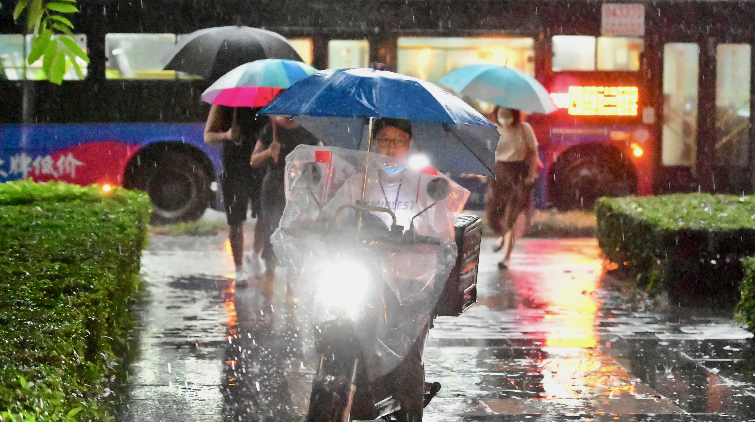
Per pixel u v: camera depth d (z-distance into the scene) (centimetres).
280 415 1140
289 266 909
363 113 891
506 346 1534
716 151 3238
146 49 3041
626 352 1501
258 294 1934
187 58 2022
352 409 890
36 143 3044
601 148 3244
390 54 3044
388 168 890
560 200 3288
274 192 1884
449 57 3058
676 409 1190
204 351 1452
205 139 1966
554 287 2105
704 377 1349
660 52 3186
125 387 1241
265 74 1770
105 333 1202
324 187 891
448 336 1605
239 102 1891
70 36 1186
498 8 3077
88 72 3041
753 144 3231
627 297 1983
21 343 898
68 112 3052
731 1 3178
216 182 3147
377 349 862
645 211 2142
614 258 2275
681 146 3247
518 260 2492
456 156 1030
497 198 2361
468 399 1225
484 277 2228
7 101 3014
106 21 3012
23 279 1143
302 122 1115
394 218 851
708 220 1995
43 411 797
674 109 3228
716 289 1912
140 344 1489
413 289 873
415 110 902
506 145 2344
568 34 3133
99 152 3077
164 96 3086
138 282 1814
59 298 1077
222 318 1703
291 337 1556
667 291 1920
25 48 2959
